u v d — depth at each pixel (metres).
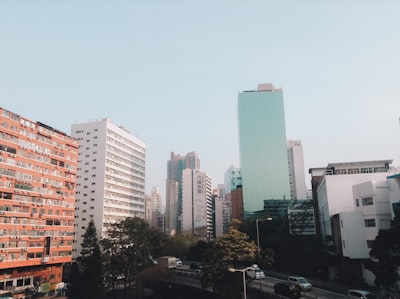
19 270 71.38
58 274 81.19
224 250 52.72
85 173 135.75
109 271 83.56
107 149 137.62
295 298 48.22
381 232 45.53
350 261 63.66
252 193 192.38
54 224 80.31
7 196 69.38
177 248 130.50
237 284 50.28
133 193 156.00
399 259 42.97
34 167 76.62
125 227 91.94
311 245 84.69
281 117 199.25
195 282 70.69
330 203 79.19
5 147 70.00
